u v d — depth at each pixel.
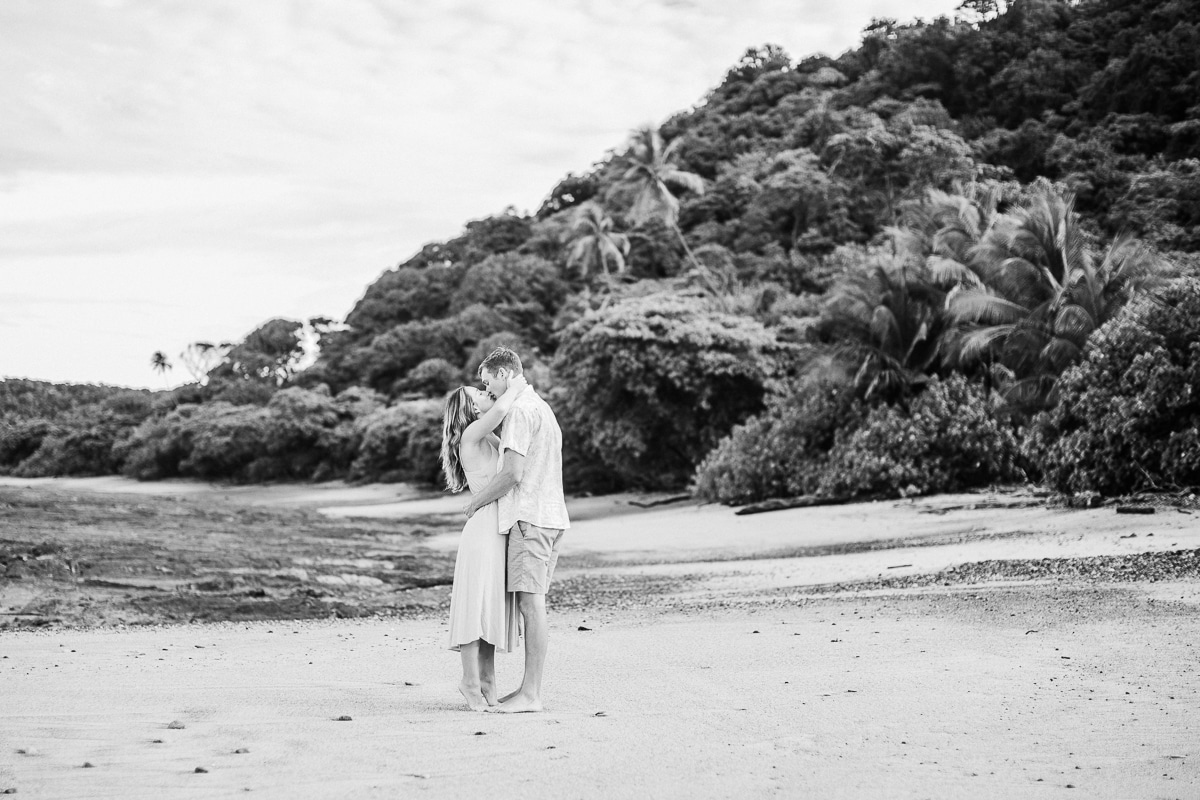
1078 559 12.30
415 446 58.56
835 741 4.48
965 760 4.12
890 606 9.72
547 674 6.77
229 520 26.73
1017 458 24.62
